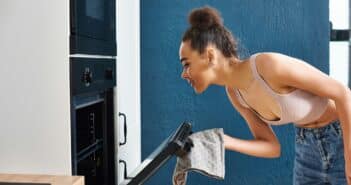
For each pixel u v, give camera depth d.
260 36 2.40
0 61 1.39
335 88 1.33
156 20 2.44
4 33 1.38
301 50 2.38
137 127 2.37
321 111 1.45
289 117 1.42
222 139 1.11
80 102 1.49
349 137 1.33
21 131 1.40
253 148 1.37
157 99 2.48
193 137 1.09
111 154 1.83
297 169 1.62
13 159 1.41
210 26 1.34
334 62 2.40
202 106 2.46
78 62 1.40
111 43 1.78
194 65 1.33
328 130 1.47
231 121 2.44
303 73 1.31
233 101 1.56
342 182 1.48
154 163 1.00
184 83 2.46
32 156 1.40
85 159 1.59
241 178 2.47
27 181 1.31
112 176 1.84
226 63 1.37
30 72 1.38
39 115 1.39
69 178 1.34
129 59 2.17
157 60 2.46
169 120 2.48
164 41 2.45
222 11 2.41
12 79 1.39
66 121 1.38
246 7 2.40
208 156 1.07
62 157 1.39
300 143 1.57
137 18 2.36
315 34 2.37
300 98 1.39
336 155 1.47
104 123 1.78
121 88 1.98
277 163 2.44
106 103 1.79
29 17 1.37
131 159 2.22
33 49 1.38
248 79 1.39
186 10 2.42
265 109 1.44
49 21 1.37
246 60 1.39
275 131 2.42
